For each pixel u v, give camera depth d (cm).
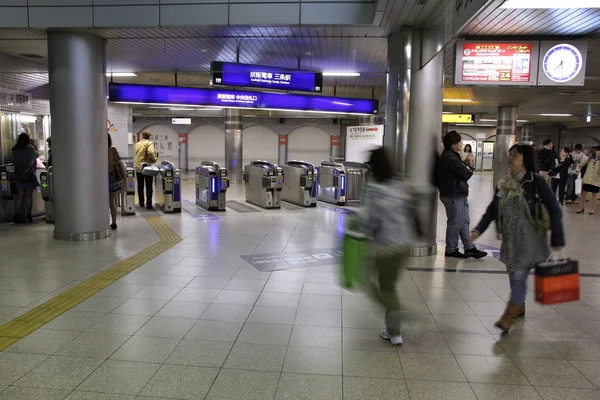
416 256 634
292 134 2942
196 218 948
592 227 905
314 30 662
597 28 641
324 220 936
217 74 786
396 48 642
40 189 912
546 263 342
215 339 362
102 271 545
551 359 336
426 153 639
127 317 405
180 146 2980
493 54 688
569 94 1330
